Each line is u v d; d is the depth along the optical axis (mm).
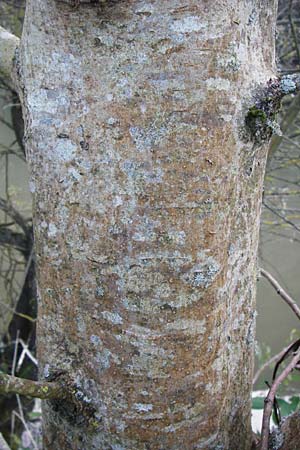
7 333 2354
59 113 519
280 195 2244
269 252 2732
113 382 566
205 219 528
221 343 582
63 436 614
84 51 497
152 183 511
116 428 578
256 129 533
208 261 540
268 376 1931
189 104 498
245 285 599
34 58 524
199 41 489
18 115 2057
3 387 520
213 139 512
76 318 564
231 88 510
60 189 535
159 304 540
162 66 489
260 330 2492
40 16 510
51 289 572
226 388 605
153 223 521
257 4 525
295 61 1978
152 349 551
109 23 484
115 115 500
